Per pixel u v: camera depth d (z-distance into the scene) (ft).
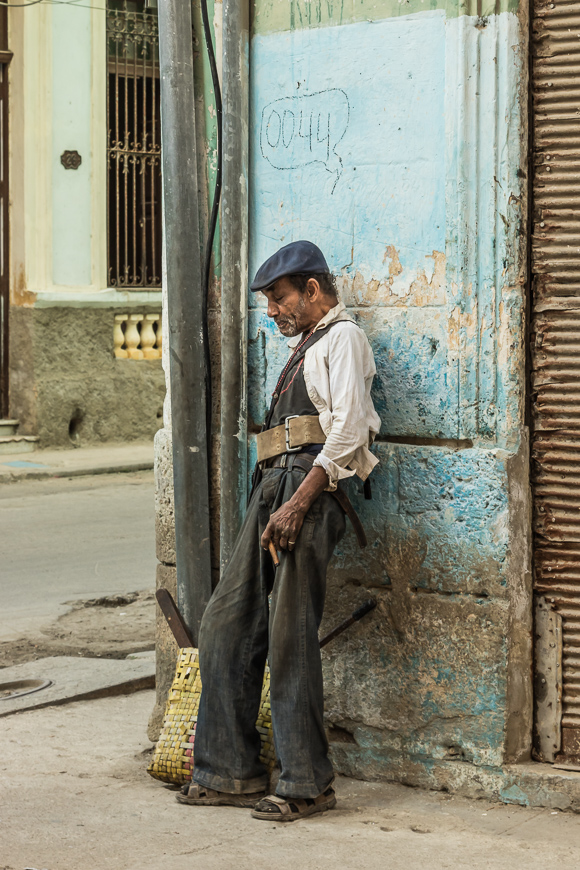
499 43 12.14
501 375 12.34
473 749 12.55
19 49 40.47
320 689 12.01
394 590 12.93
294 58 13.47
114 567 25.45
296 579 11.81
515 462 12.27
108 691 16.61
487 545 12.35
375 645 13.08
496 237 12.28
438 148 12.55
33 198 41.11
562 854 10.98
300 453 12.07
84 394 42.22
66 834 11.48
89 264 42.45
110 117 42.98
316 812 12.07
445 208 12.52
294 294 12.16
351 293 13.24
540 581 12.42
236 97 13.70
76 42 41.37
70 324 41.73
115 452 41.70
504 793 12.38
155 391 44.01
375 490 12.99
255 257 13.94
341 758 13.37
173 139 13.87
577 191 12.10
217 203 13.99
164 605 13.87
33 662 17.88
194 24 14.07
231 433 13.83
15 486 36.27
